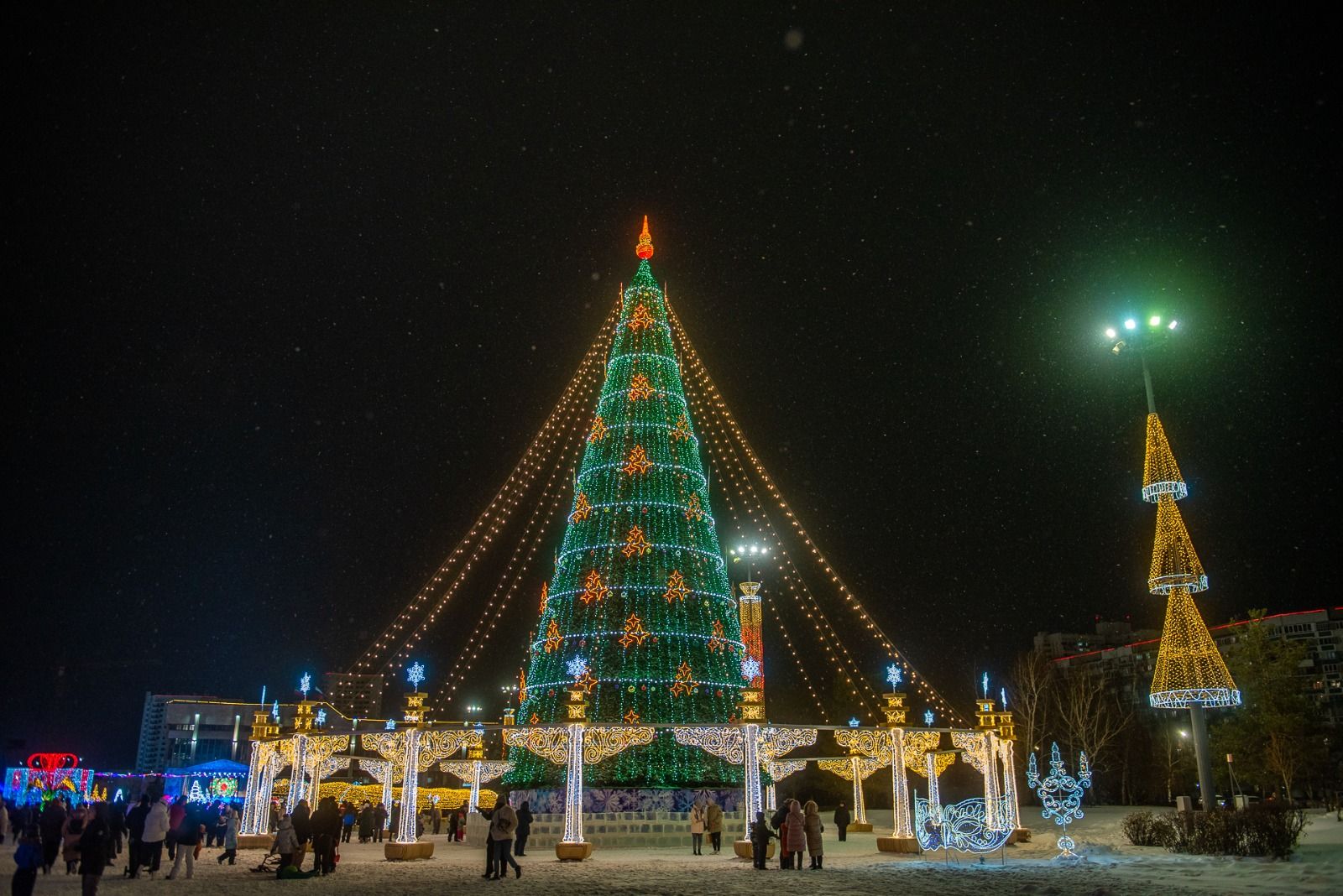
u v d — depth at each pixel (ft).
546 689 110.42
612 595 112.37
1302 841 87.40
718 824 91.25
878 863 77.25
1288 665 152.46
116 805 84.69
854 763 115.75
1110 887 56.39
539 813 104.01
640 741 86.94
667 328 132.77
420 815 136.77
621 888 59.41
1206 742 93.76
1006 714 97.60
